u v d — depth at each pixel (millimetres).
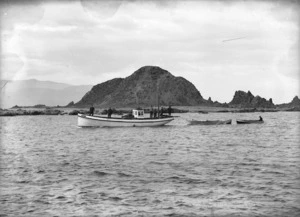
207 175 23766
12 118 140750
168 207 16766
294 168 26203
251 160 30641
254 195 18609
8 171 25516
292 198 17906
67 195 18656
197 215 15711
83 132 62594
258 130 70125
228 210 16297
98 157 33219
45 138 54219
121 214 15867
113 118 64812
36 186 20500
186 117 155875
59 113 178750
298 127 78875
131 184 21094
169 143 46188
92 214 15844
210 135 58781
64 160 31156
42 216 15445
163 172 24844
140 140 50219
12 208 16562
